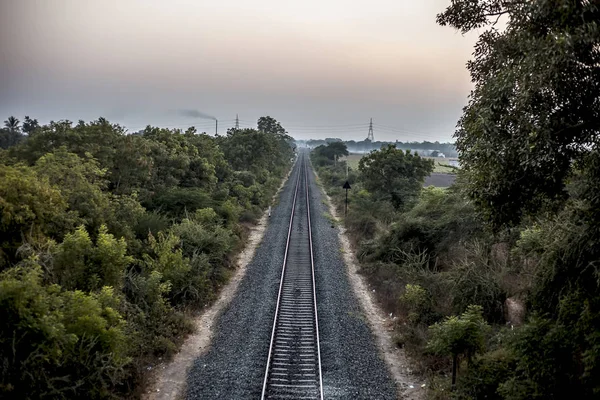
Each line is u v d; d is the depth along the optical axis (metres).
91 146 17.19
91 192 13.03
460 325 9.12
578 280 7.75
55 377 7.76
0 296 6.80
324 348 11.74
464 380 9.04
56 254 9.57
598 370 6.61
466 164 8.62
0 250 9.07
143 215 17.30
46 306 7.39
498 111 6.99
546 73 6.14
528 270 11.42
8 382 6.98
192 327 12.91
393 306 14.74
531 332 7.81
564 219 8.37
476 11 8.10
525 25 6.96
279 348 11.68
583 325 7.05
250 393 9.44
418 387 10.23
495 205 7.67
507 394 7.78
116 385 9.34
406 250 18.09
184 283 14.80
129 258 10.62
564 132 6.84
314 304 14.75
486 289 12.23
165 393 9.63
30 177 10.59
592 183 7.27
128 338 9.89
